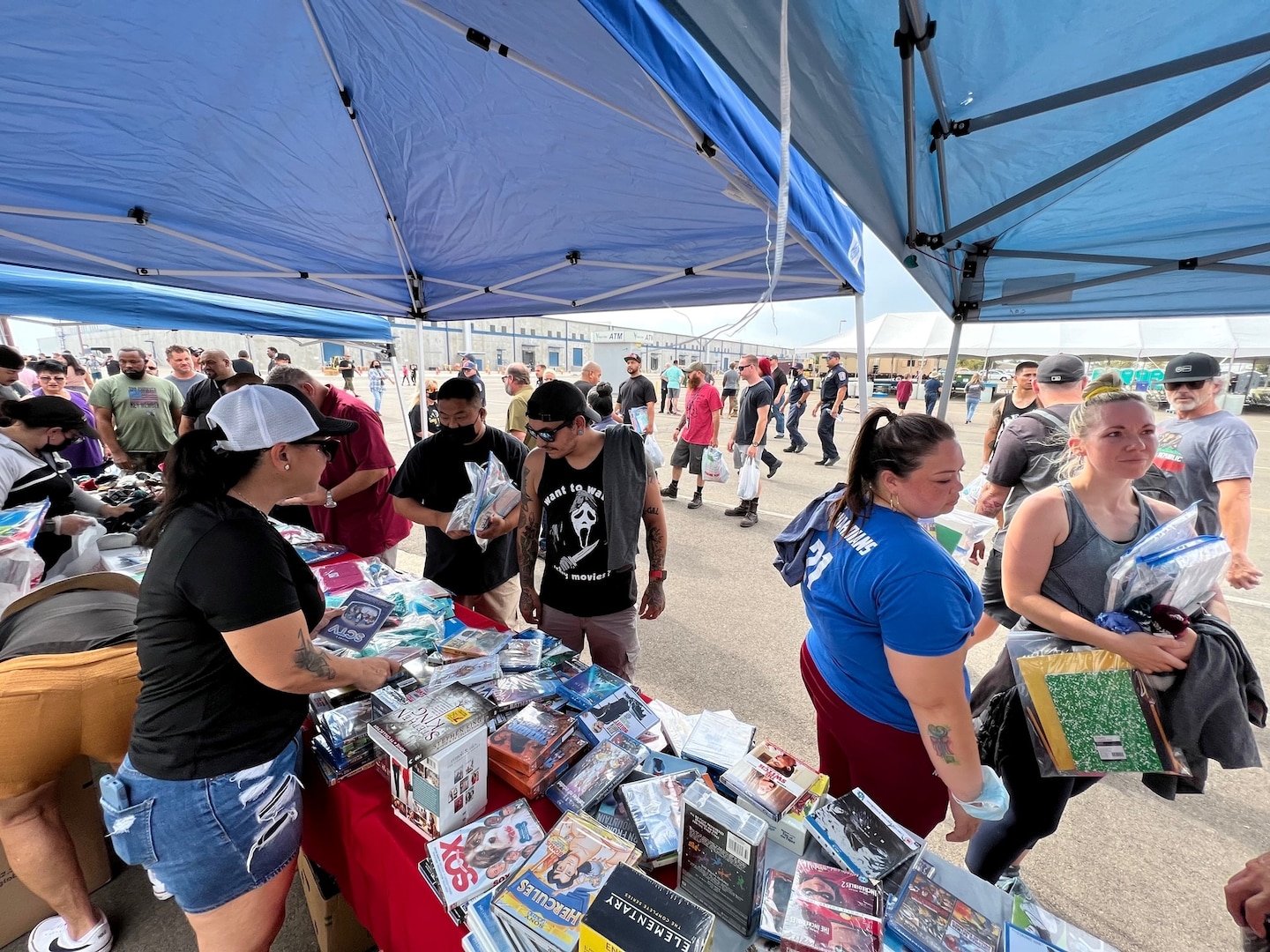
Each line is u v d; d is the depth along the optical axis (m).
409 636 1.67
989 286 2.53
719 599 3.86
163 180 2.11
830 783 1.43
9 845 1.33
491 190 2.29
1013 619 2.12
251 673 0.99
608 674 1.53
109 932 1.50
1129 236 2.03
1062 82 1.21
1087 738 1.25
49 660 1.27
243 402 1.00
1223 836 1.93
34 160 1.88
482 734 1.09
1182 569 1.18
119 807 0.99
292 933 1.58
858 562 1.11
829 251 1.91
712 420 5.88
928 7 1.02
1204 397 2.44
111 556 2.27
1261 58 1.08
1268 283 2.17
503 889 0.88
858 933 0.80
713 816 0.86
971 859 1.62
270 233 2.69
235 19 1.45
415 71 1.67
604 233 2.52
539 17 1.07
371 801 1.16
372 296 3.70
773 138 1.43
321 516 2.98
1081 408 1.45
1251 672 1.19
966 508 5.58
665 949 0.71
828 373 8.41
